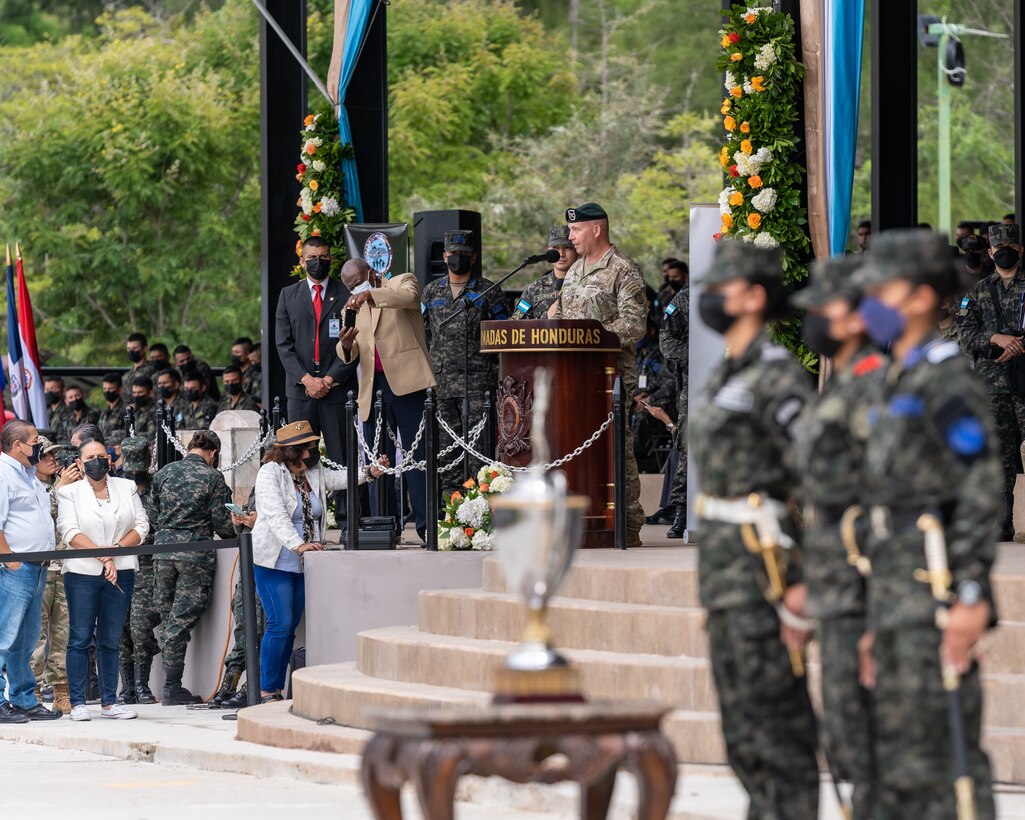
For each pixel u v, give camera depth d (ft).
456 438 88.53
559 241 94.99
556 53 285.23
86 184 268.21
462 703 63.67
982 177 286.05
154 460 112.98
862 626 37.19
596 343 82.53
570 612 66.90
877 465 35.86
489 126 277.03
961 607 34.60
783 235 90.17
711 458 39.78
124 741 75.15
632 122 266.77
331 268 110.22
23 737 83.41
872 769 37.58
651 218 263.29
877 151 105.70
